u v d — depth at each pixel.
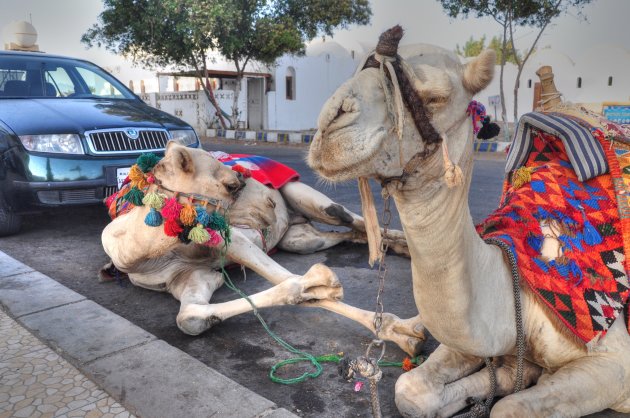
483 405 2.68
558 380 2.51
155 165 3.51
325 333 3.96
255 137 24.14
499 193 9.27
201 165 3.48
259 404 2.89
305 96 30.72
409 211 2.13
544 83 3.92
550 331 2.65
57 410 2.96
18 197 6.34
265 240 5.07
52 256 6.00
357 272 5.32
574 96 29.28
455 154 2.01
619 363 2.60
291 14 24.89
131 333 3.79
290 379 3.31
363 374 2.29
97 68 8.52
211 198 3.47
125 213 4.08
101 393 3.12
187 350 3.76
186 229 3.46
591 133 3.08
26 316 4.12
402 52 1.92
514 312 2.59
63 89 7.84
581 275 2.70
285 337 3.92
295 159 15.30
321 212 5.63
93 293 4.89
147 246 3.70
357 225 5.88
